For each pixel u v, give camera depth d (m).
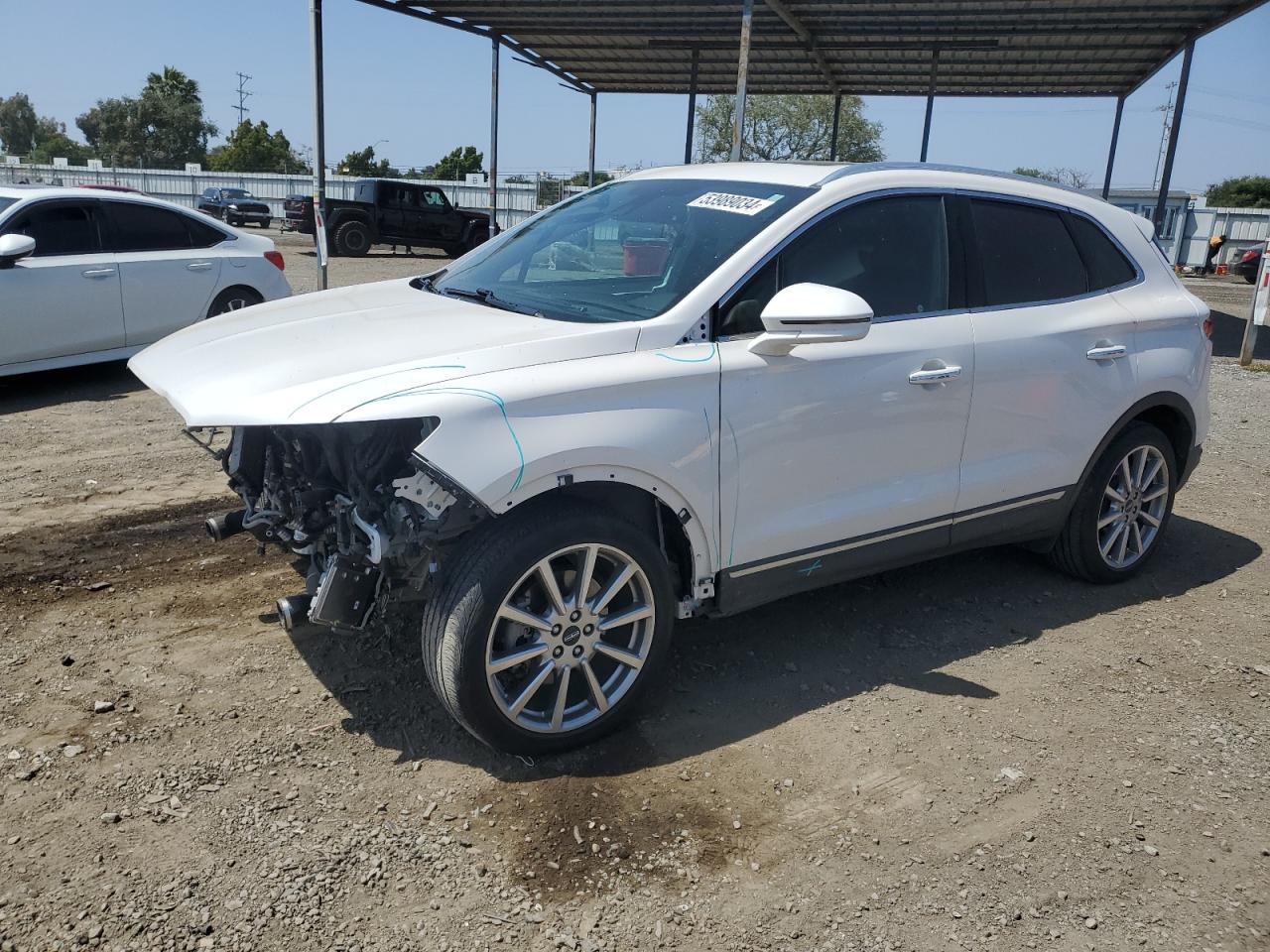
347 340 3.25
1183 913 2.57
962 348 3.79
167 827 2.72
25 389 8.09
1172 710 3.58
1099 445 4.35
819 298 3.04
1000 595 4.53
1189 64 14.34
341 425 3.10
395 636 3.87
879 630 4.13
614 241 3.80
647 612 3.17
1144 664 3.91
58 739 3.11
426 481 2.82
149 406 7.62
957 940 2.45
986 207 4.04
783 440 3.36
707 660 3.81
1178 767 3.22
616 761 3.13
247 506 3.62
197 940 2.33
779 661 3.82
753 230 3.47
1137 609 4.44
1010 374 3.93
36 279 7.53
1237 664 3.94
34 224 7.68
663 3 13.45
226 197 44.00
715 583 3.39
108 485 5.65
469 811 2.85
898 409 3.62
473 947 2.36
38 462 6.05
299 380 2.93
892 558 3.83
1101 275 4.42
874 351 3.55
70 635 3.81
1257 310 10.91
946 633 4.12
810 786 3.04
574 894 2.55
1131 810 2.98
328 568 2.97
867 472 3.63
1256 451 7.25
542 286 3.79
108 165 85.25
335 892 2.51
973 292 3.92
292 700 3.40
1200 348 4.68
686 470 3.12
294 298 4.16
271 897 2.48
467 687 2.88
